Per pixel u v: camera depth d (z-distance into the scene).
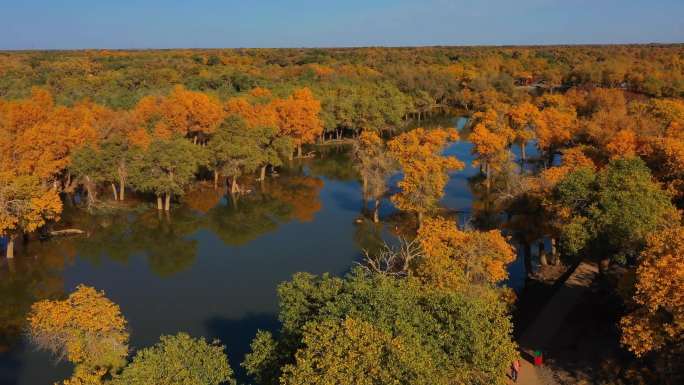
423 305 34.59
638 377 36.16
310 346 27.25
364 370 25.53
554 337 44.78
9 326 53.03
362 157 95.88
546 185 57.16
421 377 25.61
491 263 44.25
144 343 50.12
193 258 71.19
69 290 61.47
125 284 63.25
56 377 44.03
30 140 81.06
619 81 187.00
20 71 189.00
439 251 43.62
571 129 98.56
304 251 73.12
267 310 56.81
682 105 105.19
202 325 53.75
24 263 68.75
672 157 59.06
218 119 113.44
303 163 122.88
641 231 43.91
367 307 31.45
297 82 181.62
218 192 99.75
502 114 110.19
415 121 176.12
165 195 92.56
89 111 107.62
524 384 38.34
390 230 79.94
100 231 80.31
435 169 76.94
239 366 45.47
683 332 31.94
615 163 52.34
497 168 90.00
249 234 79.94
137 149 89.25
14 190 66.88
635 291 37.50
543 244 64.56
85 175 85.94
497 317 33.66
